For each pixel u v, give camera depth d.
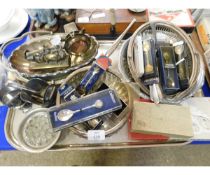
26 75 0.71
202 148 1.18
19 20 0.89
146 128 0.63
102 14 0.87
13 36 0.86
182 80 0.68
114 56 0.82
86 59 0.74
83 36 0.77
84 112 0.59
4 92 0.69
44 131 0.68
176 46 0.73
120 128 0.67
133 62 0.68
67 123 0.58
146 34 0.76
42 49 0.75
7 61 0.73
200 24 0.88
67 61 0.73
